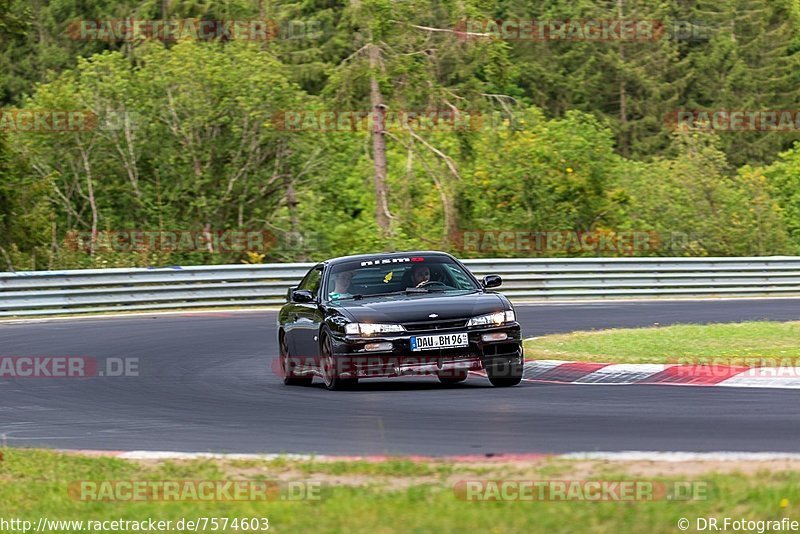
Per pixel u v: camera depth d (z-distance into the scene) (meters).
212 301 87.06
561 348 52.16
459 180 117.31
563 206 132.62
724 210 146.38
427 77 114.06
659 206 143.38
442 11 113.62
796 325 61.19
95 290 82.31
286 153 131.25
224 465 27.06
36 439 33.53
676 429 30.66
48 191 121.88
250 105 126.44
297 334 45.50
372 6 109.88
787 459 24.66
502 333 41.22
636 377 44.47
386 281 44.34
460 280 44.69
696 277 96.56
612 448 27.89
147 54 133.00
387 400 38.69
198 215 132.25
